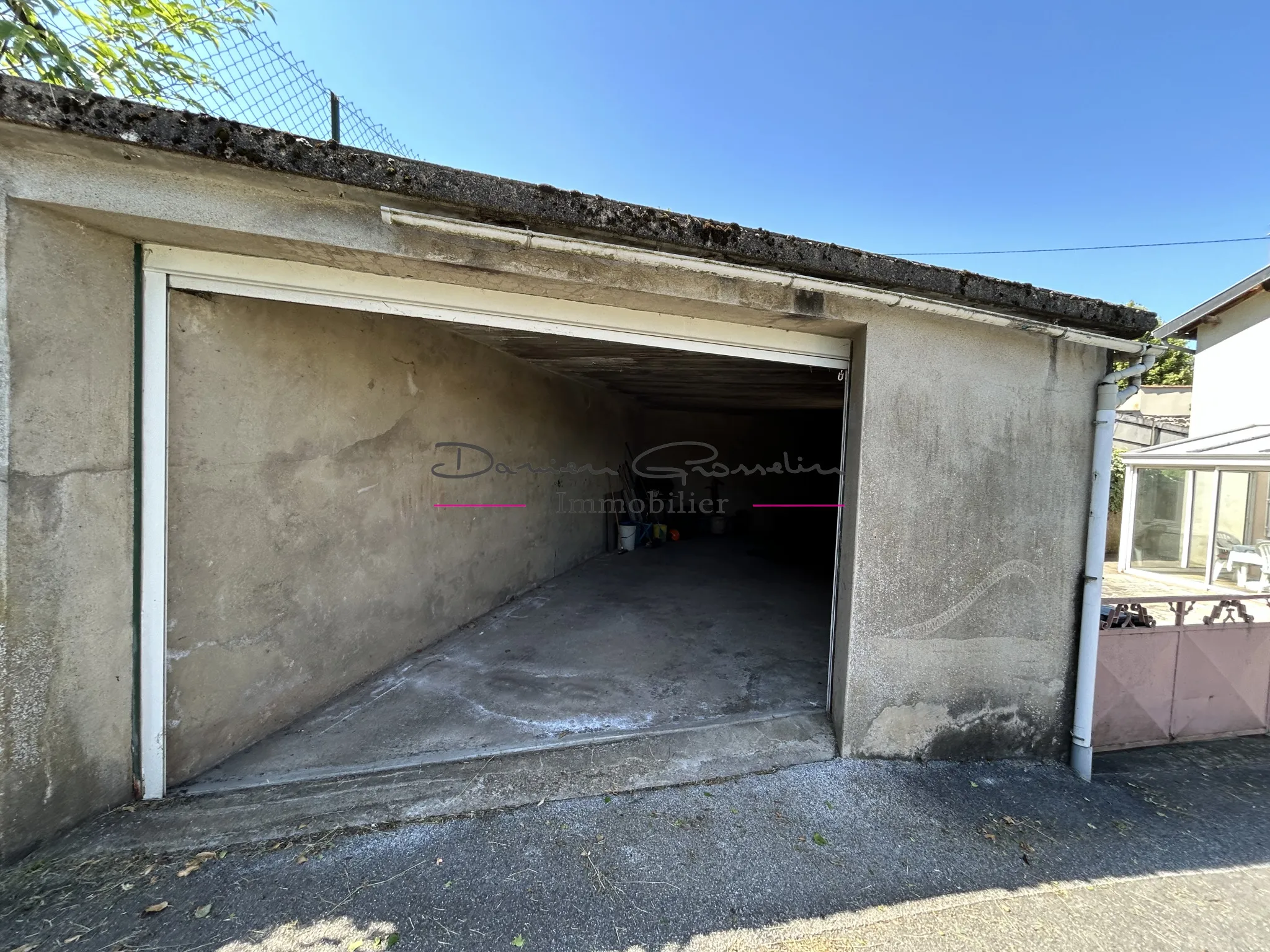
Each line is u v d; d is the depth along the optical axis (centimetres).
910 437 239
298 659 265
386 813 201
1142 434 1141
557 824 201
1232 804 242
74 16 246
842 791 228
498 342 394
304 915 158
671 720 274
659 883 176
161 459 195
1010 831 212
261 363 236
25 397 156
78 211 160
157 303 190
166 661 201
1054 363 255
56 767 171
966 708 257
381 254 180
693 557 708
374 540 312
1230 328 824
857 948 156
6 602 155
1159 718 299
